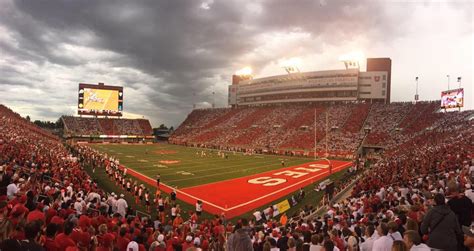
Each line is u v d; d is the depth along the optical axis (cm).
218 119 9612
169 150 6538
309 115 7712
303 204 2281
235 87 11012
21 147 2620
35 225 453
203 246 937
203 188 2736
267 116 8500
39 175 1745
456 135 3875
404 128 5938
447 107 5494
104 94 8344
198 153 5916
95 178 2991
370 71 8088
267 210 1838
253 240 970
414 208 870
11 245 374
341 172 3838
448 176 1452
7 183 1138
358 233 894
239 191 2647
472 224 657
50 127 12162
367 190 2083
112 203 1549
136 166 3953
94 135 8775
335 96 8388
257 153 6334
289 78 9112
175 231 1165
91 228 782
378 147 5741
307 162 4819
